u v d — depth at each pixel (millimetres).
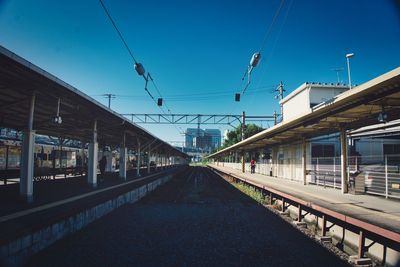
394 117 11812
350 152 20828
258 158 37969
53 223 7617
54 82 8375
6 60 6801
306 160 20000
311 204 10297
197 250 7793
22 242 6344
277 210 14086
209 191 22344
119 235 8922
